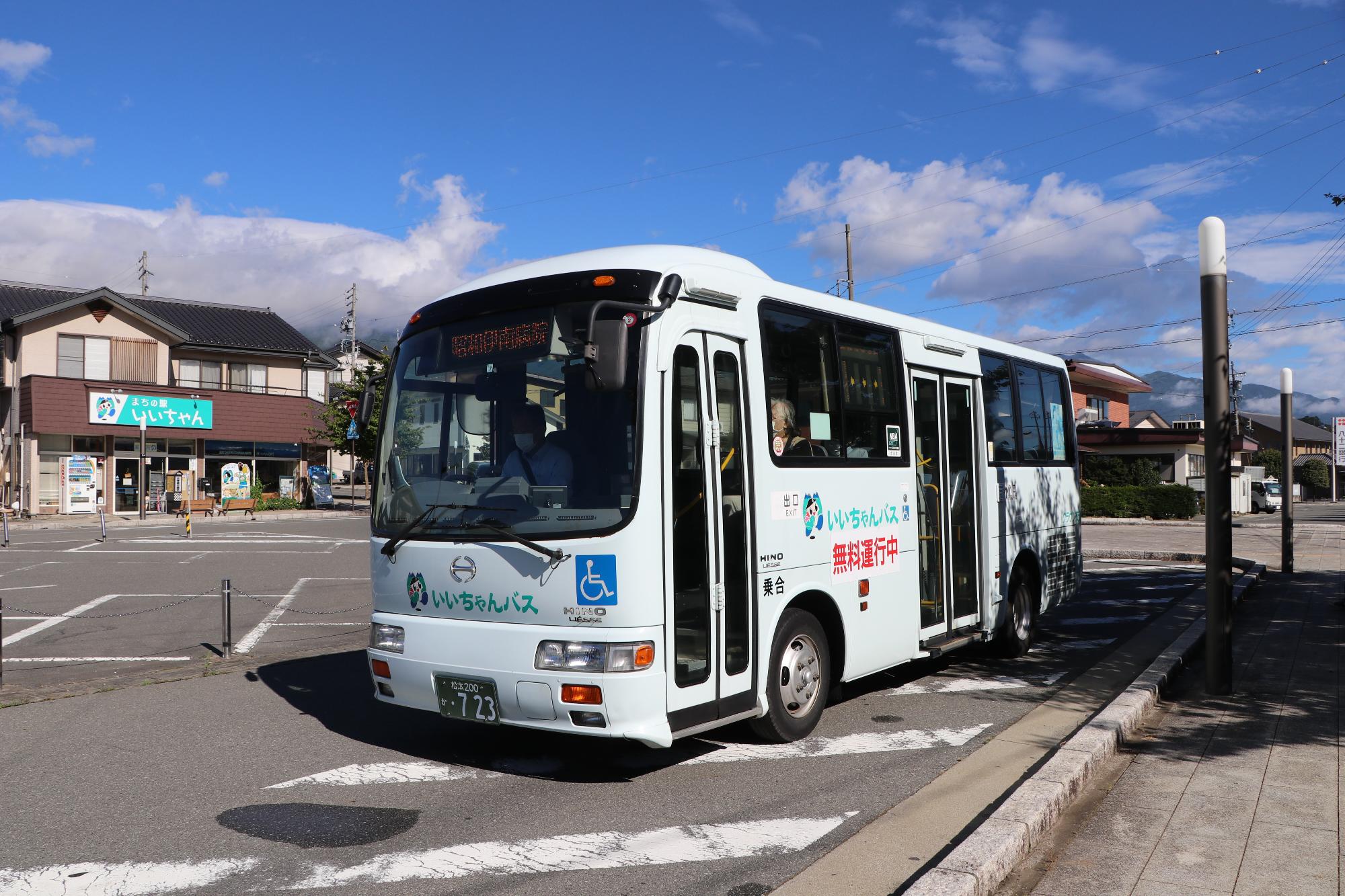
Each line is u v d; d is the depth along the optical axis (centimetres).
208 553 2208
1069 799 508
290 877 439
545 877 437
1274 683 791
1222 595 751
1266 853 439
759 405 618
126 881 435
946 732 686
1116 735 605
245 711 756
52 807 534
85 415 3541
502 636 541
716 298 590
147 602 1408
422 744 662
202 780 582
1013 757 623
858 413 729
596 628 517
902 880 427
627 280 557
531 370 569
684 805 533
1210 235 746
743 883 430
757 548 605
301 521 3503
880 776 583
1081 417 4378
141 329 3778
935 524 830
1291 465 1702
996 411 956
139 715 745
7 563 1955
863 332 748
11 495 3616
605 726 512
